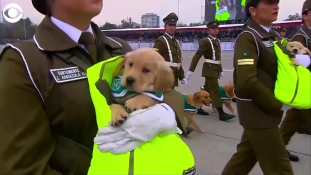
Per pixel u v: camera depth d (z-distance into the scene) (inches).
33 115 45.6
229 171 114.8
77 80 49.6
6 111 43.7
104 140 43.8
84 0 51.5
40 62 47.4
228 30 1462.8
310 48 144.7
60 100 47.8
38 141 45.4
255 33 99.8
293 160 163.5
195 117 256.8
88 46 54.7
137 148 43.4
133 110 46.4
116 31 1487.5
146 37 1557.6
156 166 42.5
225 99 247.8
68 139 49.4
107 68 51.5
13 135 43.1
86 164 49.8
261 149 102.1
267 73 101.1
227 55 948.0
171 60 229.5
